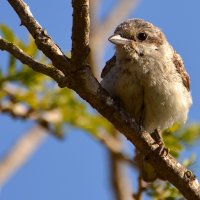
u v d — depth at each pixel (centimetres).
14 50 808
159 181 1002
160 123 1091
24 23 802
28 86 1150
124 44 1065
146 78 1048
